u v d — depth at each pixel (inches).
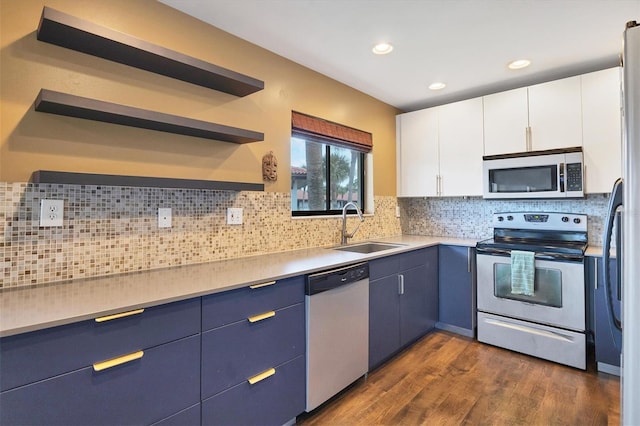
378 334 94.3
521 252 103.5
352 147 124.3
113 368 45.3
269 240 93.7
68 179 52.0
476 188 123.0
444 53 96.3
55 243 58.8
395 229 145.8
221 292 57.2
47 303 46.6
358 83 118.3
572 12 76.3
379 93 128.7
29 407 38.9
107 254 64.7
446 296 123.9
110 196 65.1
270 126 93.9
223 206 83.1
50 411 40.4
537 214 118.2
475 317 118.6
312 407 73.0
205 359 55.2
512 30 84.0
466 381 89.0
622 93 33.6
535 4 73.4
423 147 136.9
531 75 111.8
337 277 78.5
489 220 133.2
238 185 74.1
